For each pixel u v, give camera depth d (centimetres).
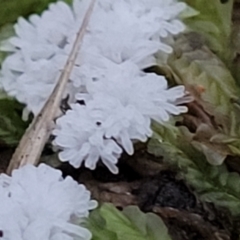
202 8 6
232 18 6
